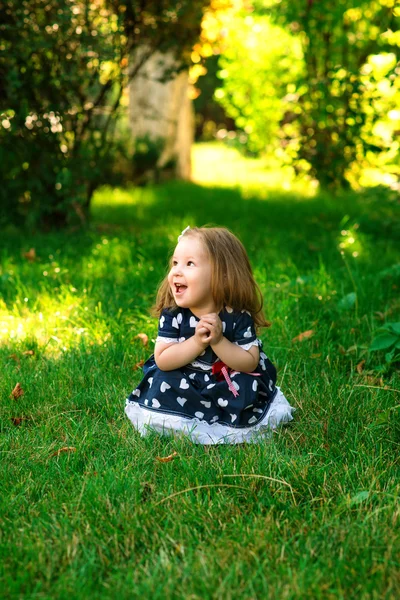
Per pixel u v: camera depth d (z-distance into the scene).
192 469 2.51
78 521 2.21
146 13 6.55
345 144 7.23
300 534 2.13
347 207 9.14
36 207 6.84
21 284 4.87
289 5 7.59
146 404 2.86
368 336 3.89
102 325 4.09
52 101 6.53
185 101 14.52
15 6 5.93
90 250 6.14
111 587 1.91
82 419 2.98
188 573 1.96
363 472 2.50
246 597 1.87
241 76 12.66
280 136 8.23
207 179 15.09
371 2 7.68
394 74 5.43
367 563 2.01
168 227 7.50
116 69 6.75
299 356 3.64
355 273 4.97
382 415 2.78
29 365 3.60
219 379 2.81
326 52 7.88
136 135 14.02
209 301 2.71
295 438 2.87
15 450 2.73
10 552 2.07
